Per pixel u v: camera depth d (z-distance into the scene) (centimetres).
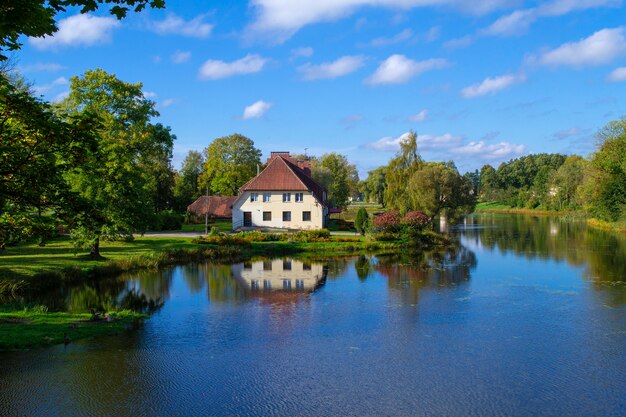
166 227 6178
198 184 9038
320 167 9275
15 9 861
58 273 2861
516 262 3872
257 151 8381
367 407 1307
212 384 1434
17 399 1287
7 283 2527
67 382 1402
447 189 6134
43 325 1923
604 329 2000
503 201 14400
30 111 1230
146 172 4825
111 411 1242
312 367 1584
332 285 2998
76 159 1371
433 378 1499
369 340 1872
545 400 1352
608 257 4044
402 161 6675
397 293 2742
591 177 7338
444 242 5203
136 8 954
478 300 2541
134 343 1789
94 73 4225
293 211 5962
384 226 5262
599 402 1341
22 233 1479
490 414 1275
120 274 3378
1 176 1291
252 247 4650
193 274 3416
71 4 936
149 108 4581
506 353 1720
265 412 1271
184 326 2056
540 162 15188
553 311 2298
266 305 2462
